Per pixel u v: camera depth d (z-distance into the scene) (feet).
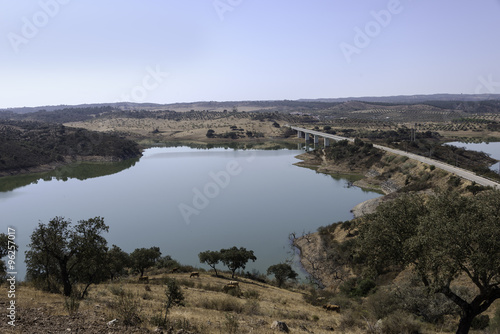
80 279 78.69
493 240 46.06
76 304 48.49
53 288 73.61
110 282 113.80
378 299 73.26
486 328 62.18
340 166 435.53
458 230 48.06
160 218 266.36
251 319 61.77
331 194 329.52
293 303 98.94
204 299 79.77
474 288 92.07
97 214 278.26
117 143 585.22
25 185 393.29
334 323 69.05
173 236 226.38
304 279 163.02
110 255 80.94
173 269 157.07
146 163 524.52
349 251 161.99
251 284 137.08
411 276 93.40
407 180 302.66
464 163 382.63
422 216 60.08
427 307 66.69
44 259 75.00
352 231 185.68
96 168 492.54
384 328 56.80
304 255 188.44
